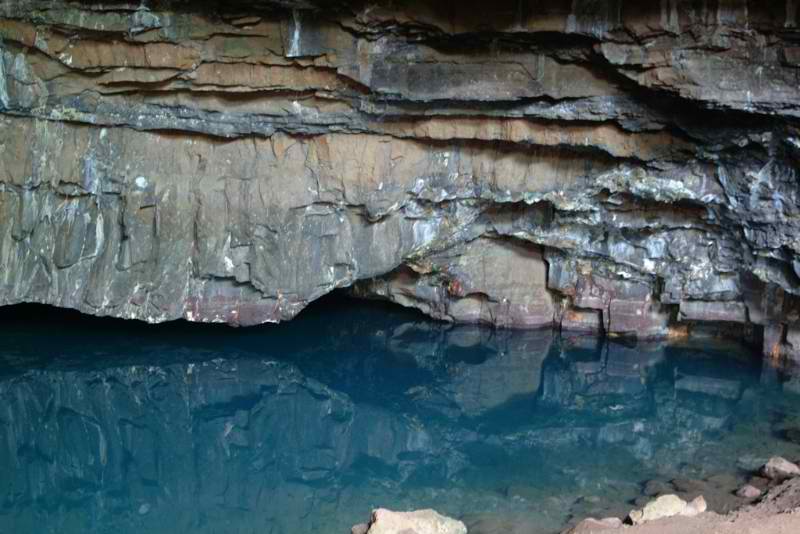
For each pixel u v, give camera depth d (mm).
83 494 9180
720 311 13844
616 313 14430
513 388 12883
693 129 11172
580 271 14398
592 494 9039
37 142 11531
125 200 11922
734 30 9883
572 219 13438
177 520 8547
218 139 11977
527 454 10391
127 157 11789
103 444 10578
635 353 14062
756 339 13766
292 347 14133
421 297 15219
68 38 10570
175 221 12086
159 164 11930
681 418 11555
